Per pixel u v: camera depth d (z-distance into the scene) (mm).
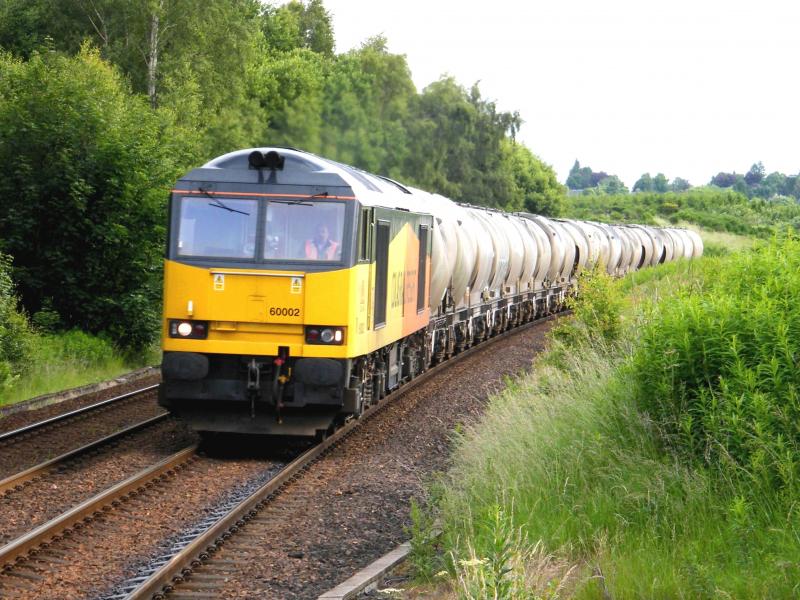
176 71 79562
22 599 15008
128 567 16766
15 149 46750
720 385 17406
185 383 25984
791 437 15672
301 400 25844
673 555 14539
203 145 75125
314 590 16016
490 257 50719
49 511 20141
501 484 19266
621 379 20391
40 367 40031
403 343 35781
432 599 14953
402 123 118375
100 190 47406
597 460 18562
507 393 28469
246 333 25844
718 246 140250
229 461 25734
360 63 116812
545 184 198000
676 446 17797
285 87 106312
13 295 43469
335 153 105375
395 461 26156
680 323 18656
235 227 25969
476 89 131875
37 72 47594
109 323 48312
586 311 35000
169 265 25922
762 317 17547
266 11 153000
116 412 33406
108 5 79812
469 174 130875
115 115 49781
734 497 15266
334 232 25812
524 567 13984
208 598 15438
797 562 13164
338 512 20891
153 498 21328
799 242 22406
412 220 33750
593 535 15773
